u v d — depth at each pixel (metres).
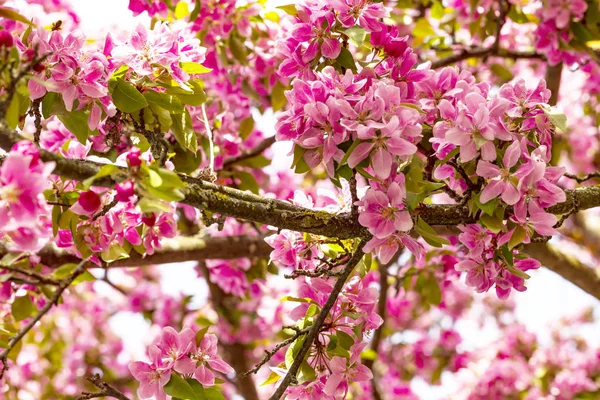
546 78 1.89
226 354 2.14
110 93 1.26
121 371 2.65
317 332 1.24
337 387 1.25
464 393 2.35
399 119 1.20
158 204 1.15
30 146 1.13
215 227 1.78
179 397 1.23
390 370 2.70
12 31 1.33
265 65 1.68
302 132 1.20
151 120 1.30
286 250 1.32
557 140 2.09
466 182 1.23
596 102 2.28
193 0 1.60
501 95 1.24
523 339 2.48
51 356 2.55
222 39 1.63
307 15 1.25
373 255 1.32
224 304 2.11
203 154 1.60
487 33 1.87
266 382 1.28
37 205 1.12
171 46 1.27
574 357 2.39
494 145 1.22
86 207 1.22
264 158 1.66
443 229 1.64
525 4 1.85
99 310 2.71
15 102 1.18
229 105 1.78
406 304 2.60
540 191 1.20
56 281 1.17
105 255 1.28
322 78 1.21
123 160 1.32
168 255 1.55
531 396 2.28
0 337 1.45
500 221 1.21
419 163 1.23
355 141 1.19
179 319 2.44
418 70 1.26
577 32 1.67
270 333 2.11
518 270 1.24
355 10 1.24
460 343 2.65
